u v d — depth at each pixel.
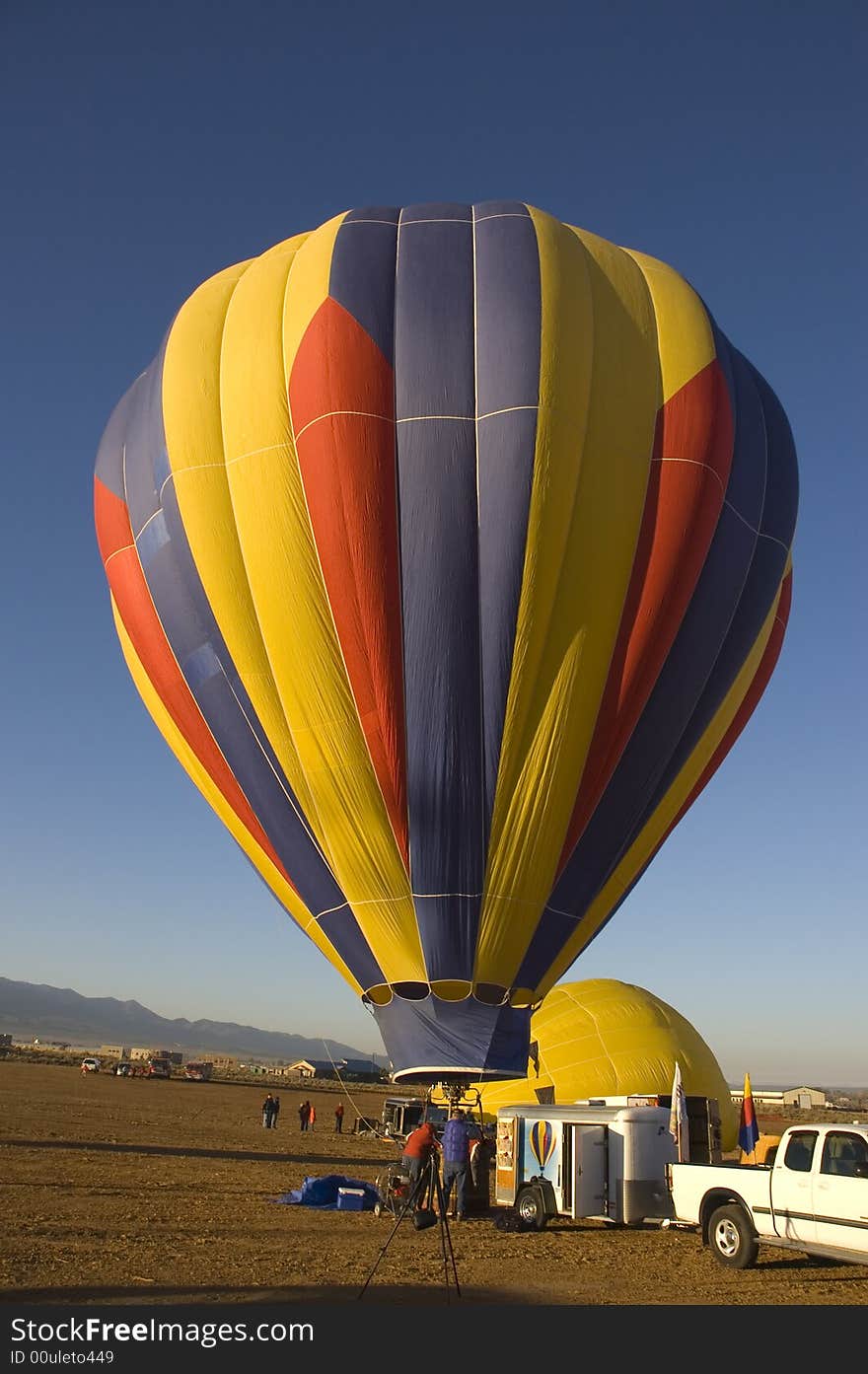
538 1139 17.62
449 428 18.28
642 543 18.84
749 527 20.30
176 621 19.91
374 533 18.05
